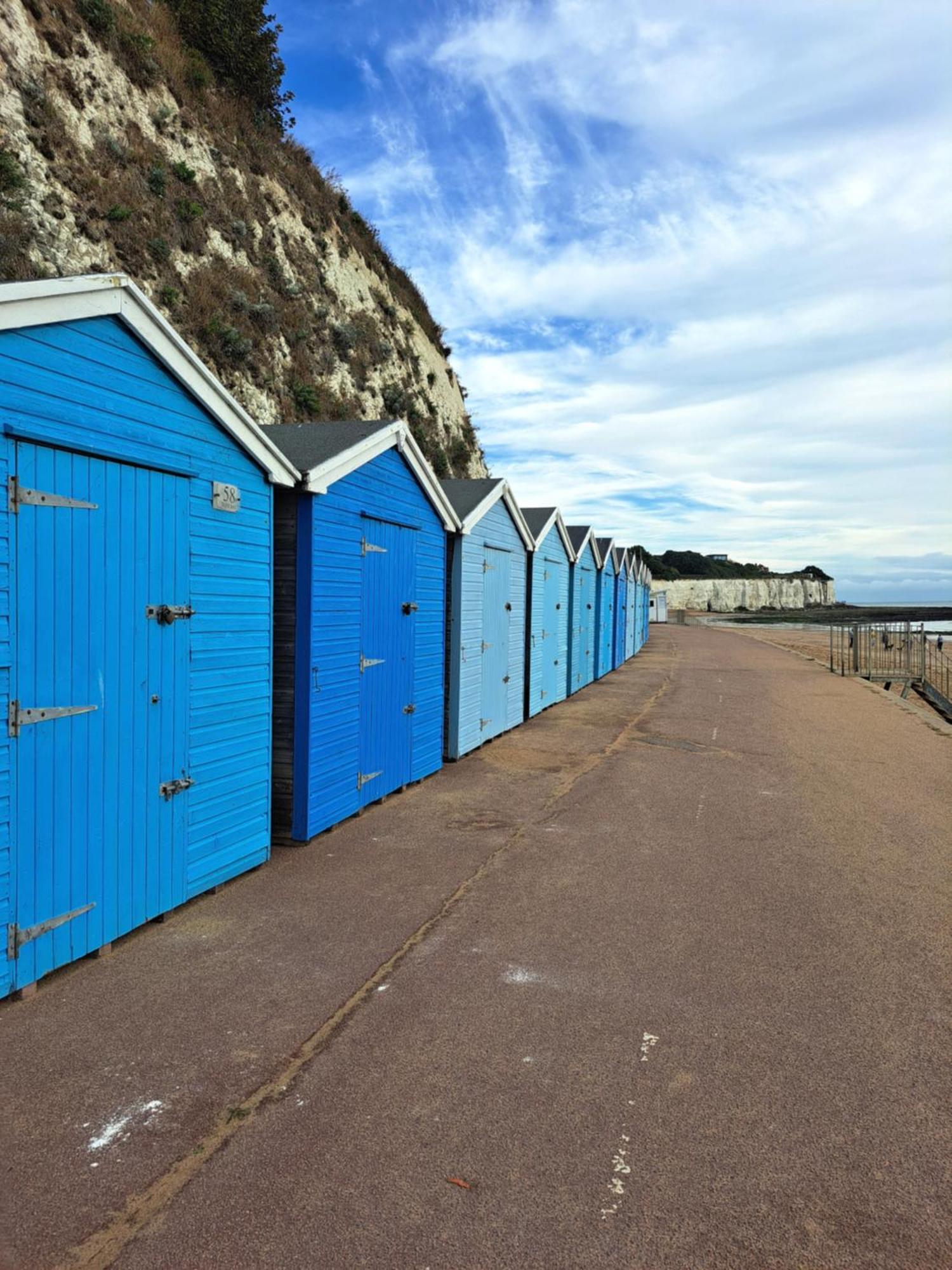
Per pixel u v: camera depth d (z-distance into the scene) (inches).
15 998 157.8
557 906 213.8
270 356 749.9
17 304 145.9
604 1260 97.6
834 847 269.3
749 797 336.2
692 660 1126.4
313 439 290.4
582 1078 135.9
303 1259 96.9
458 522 389.1
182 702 202.2
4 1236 99.3
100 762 174.7
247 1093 129.9
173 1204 105.3
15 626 151.3
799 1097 131.6
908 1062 142.7
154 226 677.3
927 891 228.8
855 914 211.2
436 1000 161.9
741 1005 162.6
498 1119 124.6
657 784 357.7
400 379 1007.0
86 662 169.6
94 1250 97.3
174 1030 148.4
